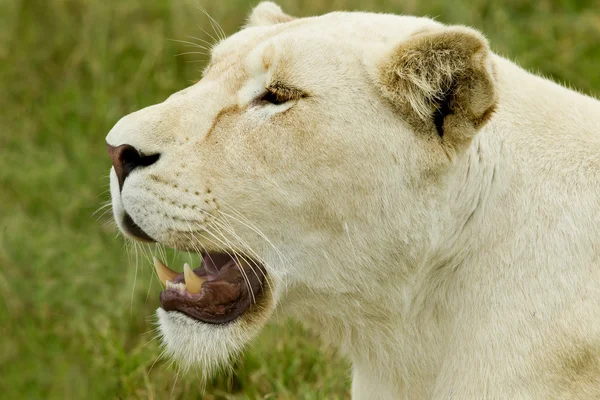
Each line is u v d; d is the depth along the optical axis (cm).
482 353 674
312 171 667
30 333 1065
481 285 684
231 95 685
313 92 664
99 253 1137
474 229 688
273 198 671
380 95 667
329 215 676
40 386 1030
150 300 1073
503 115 698
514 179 685
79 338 1052
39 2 1420
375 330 716
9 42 1393
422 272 696
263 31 726
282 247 684
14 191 1239
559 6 1405
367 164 668
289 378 962
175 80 1330
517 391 658
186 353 701
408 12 1358
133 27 1383
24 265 1132
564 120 704
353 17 712
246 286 700
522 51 1322
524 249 675
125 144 672
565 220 671
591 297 654
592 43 1338
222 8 1358
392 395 739
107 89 1330
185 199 669
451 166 671
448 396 688
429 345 711
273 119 669
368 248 684
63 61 1380
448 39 639
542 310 660
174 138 675
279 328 989
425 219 680
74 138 1295
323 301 707
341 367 959
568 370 653
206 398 961
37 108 1341
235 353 759
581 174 682
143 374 966
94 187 1227
